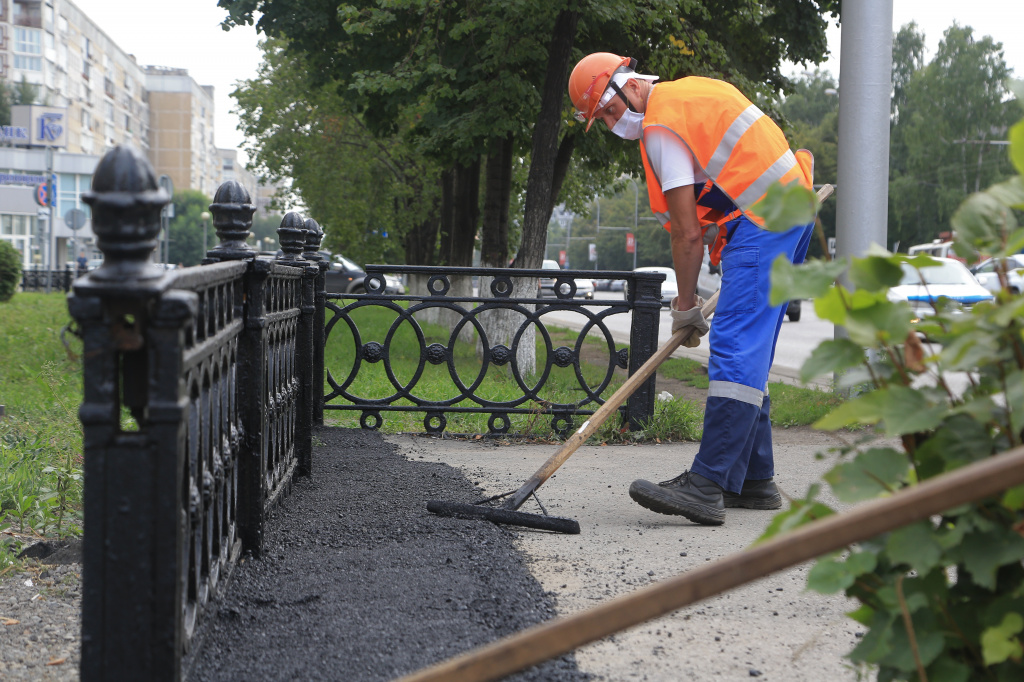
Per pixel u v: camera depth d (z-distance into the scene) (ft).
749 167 10.84
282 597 7.79
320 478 13.21
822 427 3.80
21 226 233.35
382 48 39.24
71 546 9.70
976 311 3.84
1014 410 3.47
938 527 3.76
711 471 11.11
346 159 65.41
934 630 3.63
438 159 38.11
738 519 11.60
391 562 8.93
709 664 6.73
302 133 68.54
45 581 8.61
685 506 10.99
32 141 248.52
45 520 10.57
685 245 11.15
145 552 4.48
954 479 2.97
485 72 33.86
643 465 15.20
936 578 3.68
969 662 3.78
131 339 4.41
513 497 11.14
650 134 11.17
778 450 16.56
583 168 57.47
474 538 9.95
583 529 10.91
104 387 4.42
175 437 4.49
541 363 36.11
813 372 3.91
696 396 27.04
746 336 11.07
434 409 18.25
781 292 3.85
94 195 4.26
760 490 12.24
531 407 18.40
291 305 12.17
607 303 18.10
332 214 66.54
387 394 23.75
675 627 7.50
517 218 66.28
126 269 4.31
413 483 13.00
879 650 3.62
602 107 11.76
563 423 18.53
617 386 25.96
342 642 6.81
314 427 18.02
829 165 211.61
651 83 11.82
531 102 34.09
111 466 4.46
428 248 75.31
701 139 10.97
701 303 11.96
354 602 7.73
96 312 4.29
